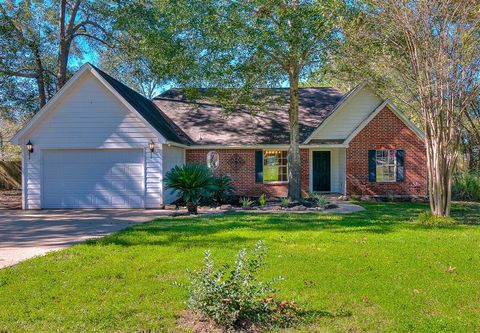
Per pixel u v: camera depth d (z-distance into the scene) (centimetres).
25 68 2308
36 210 1706
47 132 1752
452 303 546
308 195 2106
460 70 1210
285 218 1342
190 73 1944
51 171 1762
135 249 848
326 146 2072
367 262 742
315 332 459
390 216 1403
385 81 1770
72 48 2842
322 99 2436
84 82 1741
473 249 848
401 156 2075
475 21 1154
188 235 1008
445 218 1213
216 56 1675
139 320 486
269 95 2022
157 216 1466
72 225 1245
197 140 2106
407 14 1211
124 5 2200
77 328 462
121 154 1755
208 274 498
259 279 637
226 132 2167
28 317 494
